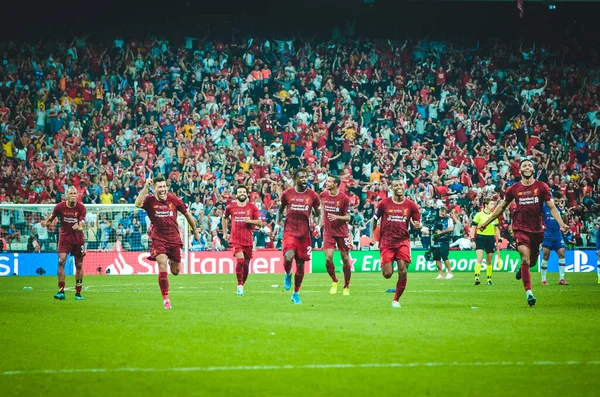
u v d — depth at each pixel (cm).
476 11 5681
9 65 4912
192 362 1074
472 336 1298
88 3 5338
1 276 3819
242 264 2284
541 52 5566
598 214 4722
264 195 4444
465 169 4809
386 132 4984
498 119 5216
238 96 5034
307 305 1925
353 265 4194
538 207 1856
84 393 891
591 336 1298
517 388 911
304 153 4781
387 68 5369
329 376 977
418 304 1939
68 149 4609
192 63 5209
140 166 4534
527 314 1664
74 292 2547
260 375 984
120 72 5044
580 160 5094
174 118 4822
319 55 5350
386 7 5616
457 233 4347
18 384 941
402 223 1828
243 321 1541
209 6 5481
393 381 946
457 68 5422
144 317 1644
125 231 4228
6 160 4584
